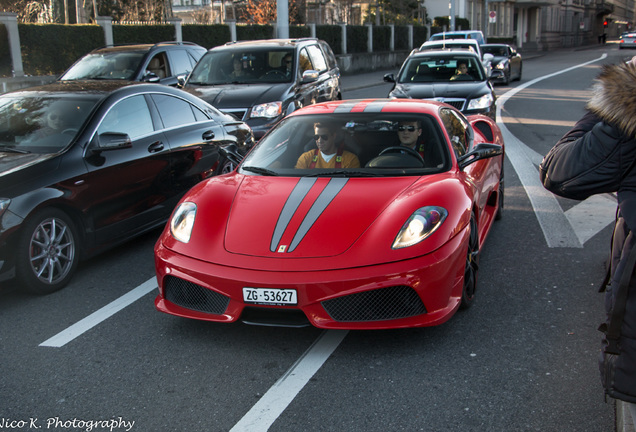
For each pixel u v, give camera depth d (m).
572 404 2.82
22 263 4.25
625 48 57.16
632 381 2.04
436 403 2.87
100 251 4.98
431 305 3.31
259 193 3.92
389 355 3.36
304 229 3.47
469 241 3.84
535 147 10.06
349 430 2.68
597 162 2.05
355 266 3.23
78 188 4.67
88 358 3.45
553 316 3.80
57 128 4.97
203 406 2.92
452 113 5.07
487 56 15.44
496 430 2.64
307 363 3.30
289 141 4.55
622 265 2.03
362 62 31.47
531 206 6.57
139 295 4.44
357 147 4.36
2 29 15.33
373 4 40.09
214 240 3.56
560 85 20.84
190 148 5.95
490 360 3.26
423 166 4.17
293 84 9.40
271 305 3.25
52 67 16.92
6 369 3.35
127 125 5.36
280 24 18.17
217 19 36.19
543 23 61.00
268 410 2.86
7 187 4.24
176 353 3.48
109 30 18.31
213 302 3.45
